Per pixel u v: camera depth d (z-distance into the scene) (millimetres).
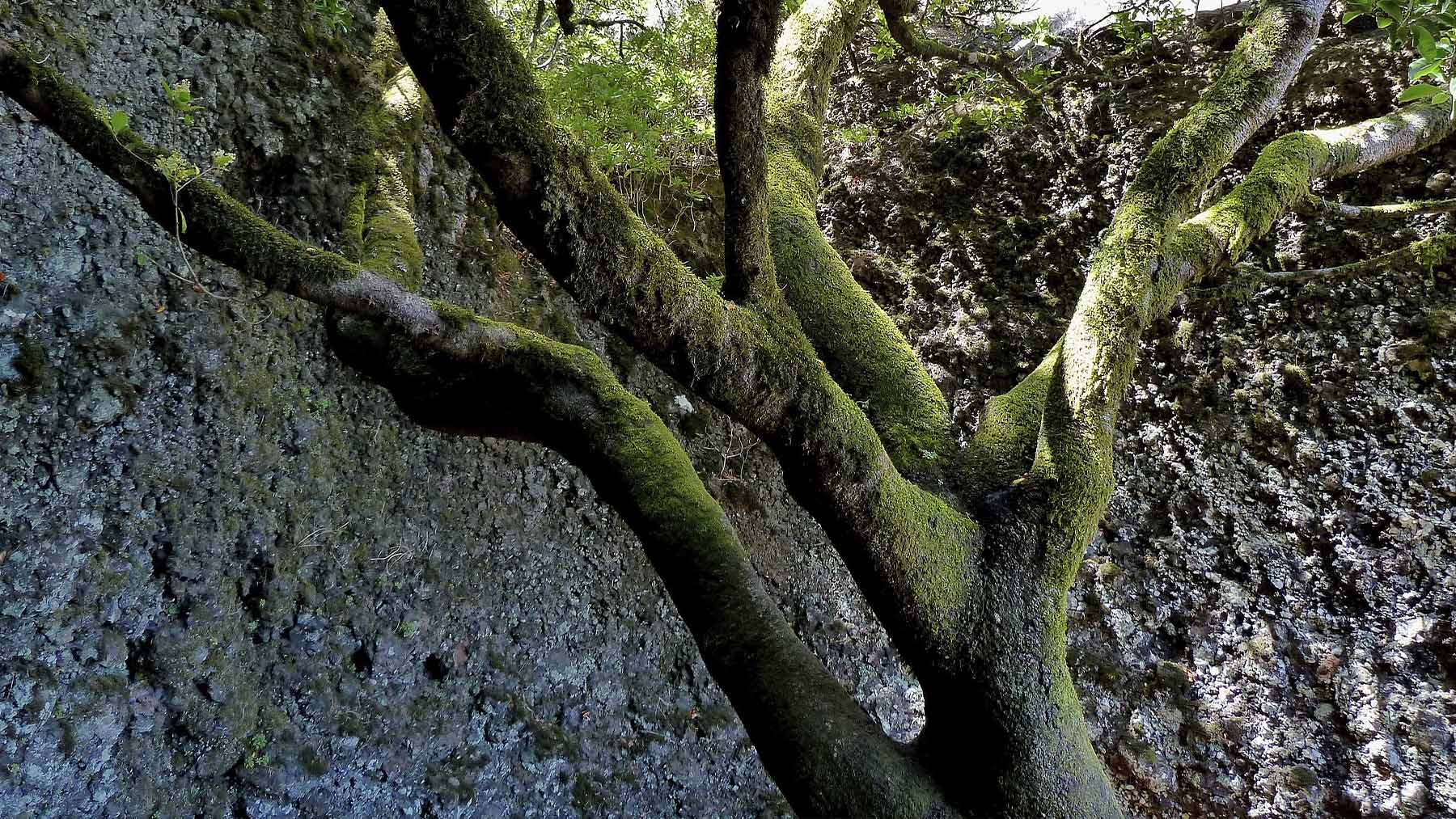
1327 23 4273
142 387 2744
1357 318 3666
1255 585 3576
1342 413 3588
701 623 1706
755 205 1650
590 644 3385
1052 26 5172
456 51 1302
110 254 2791
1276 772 3266
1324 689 3312
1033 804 1667
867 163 5133
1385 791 3084
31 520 2475
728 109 1515
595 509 3621
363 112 2504
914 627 1784
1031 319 4430
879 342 2475
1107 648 3693
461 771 2961
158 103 3049
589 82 3346
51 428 2559
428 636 3066
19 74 1195
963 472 2156
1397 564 3314
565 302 3949
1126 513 3930
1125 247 2186
